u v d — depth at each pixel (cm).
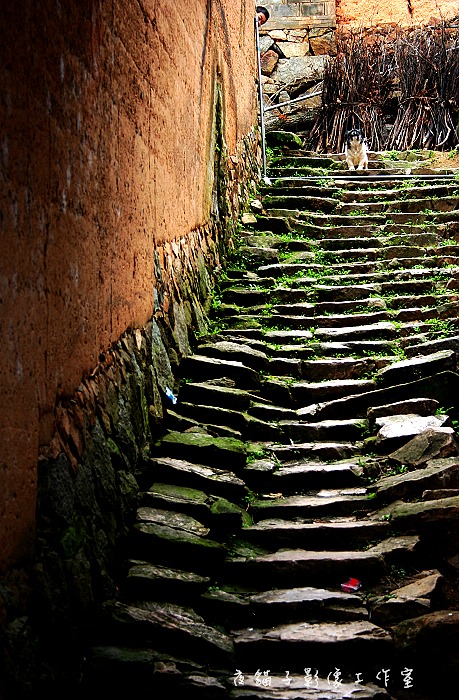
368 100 1271
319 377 632
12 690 267
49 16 328
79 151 372
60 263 345
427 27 1407
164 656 345
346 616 384
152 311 543
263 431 559
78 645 336
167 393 539
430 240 859
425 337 660
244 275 802
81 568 345
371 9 1537
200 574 414
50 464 329
